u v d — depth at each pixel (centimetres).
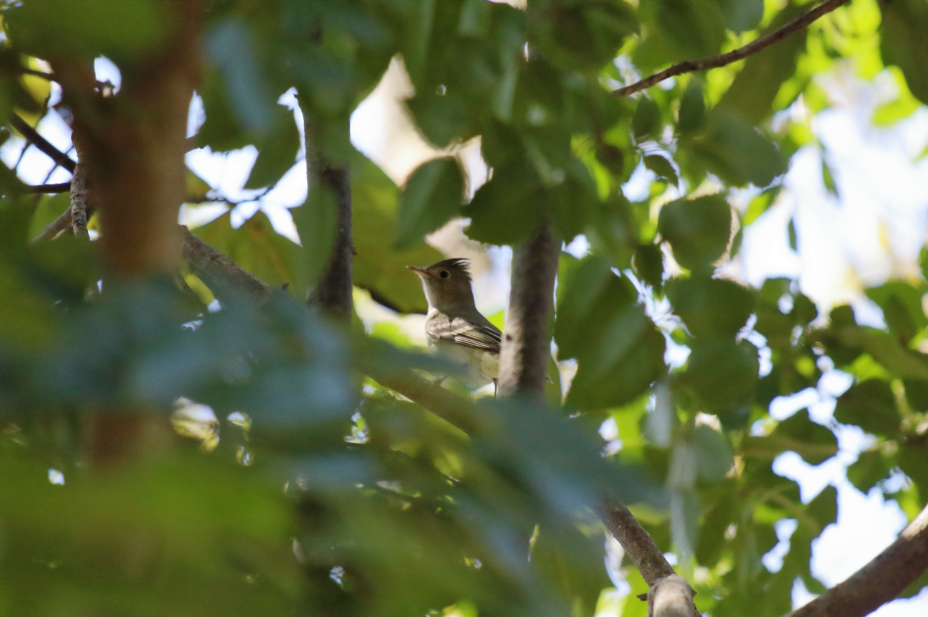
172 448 126
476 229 530
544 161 528
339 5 315
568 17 556
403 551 153
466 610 187
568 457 160
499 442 165
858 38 1236
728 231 591
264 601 136
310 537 154
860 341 909
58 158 648
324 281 643
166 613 120
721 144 592
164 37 168
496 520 161
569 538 162
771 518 934
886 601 720
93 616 116
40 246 168
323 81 304
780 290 936
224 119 434
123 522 110
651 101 593
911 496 952
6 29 226
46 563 117
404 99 490
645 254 592
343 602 180
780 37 787
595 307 588
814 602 723
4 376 121
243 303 164
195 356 135
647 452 738
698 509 653
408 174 509
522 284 805
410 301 979
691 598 592
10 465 121
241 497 116
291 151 464
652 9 629
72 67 181
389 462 173
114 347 131
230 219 823
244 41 275
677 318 604
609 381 589
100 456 122
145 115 170
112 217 162
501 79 515
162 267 161
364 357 167
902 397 952
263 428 145
